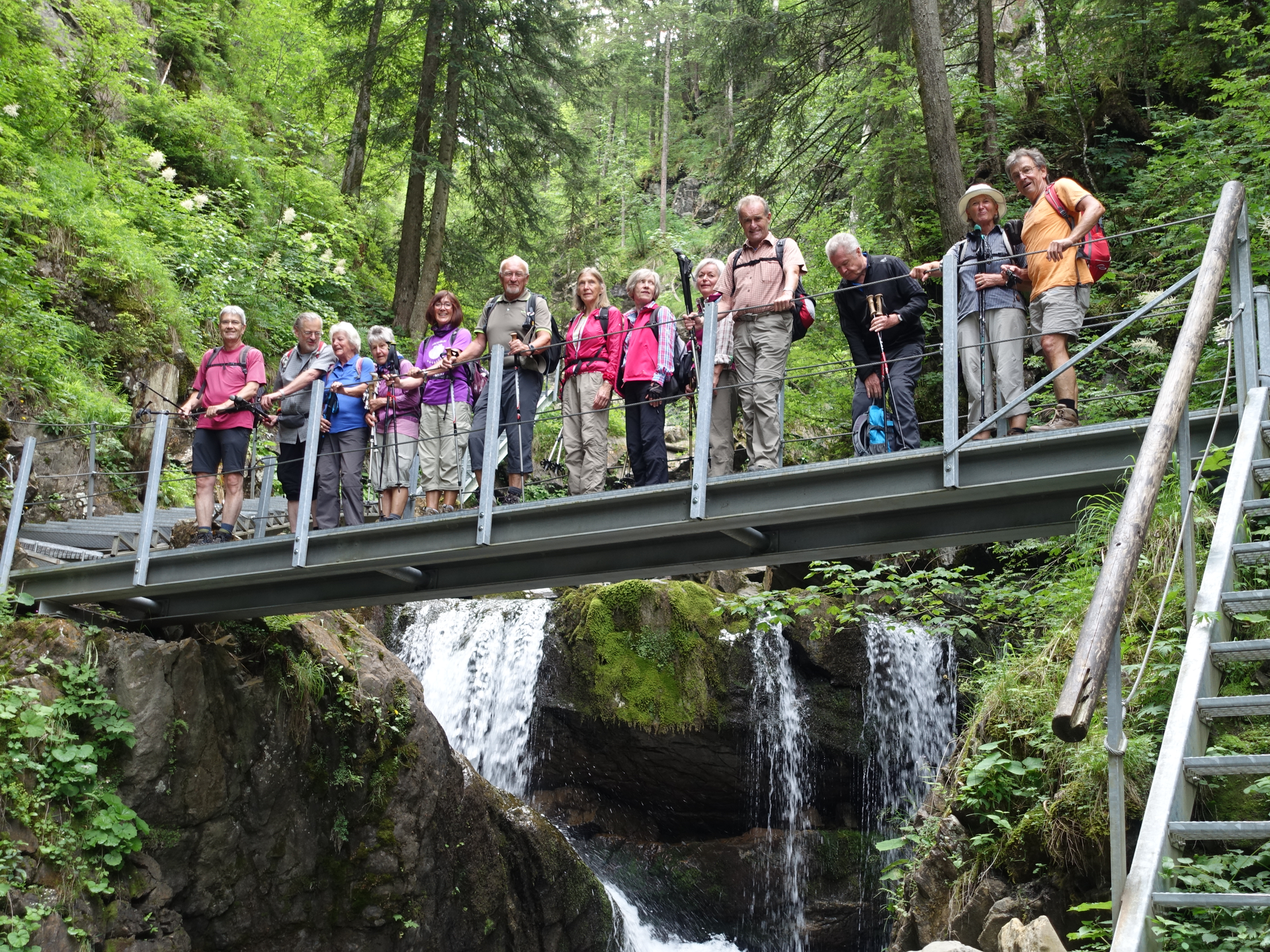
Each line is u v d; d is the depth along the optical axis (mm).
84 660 7930
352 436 8477
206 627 8961
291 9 25312
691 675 12562
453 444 8180
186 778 8258
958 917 5656
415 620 13992
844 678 12844
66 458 11500
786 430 16188
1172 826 3268
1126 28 15703
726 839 13570
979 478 5812
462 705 13289
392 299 23547
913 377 6910
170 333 14000
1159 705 5082
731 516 6371
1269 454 4988
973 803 5910
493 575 7852
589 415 7633
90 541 9820
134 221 15672
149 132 18453
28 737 7387
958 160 12922
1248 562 4359
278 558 7848
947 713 12344
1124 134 16000
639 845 13820
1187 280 5281
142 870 7883
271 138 21141
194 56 21094
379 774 9609
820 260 17500
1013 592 8492
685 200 48219
